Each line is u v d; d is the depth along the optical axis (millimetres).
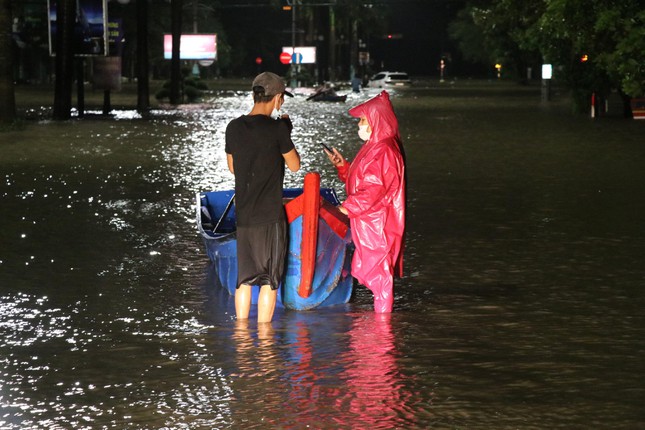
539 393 10391
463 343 12234
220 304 14273
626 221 20875
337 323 13219
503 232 19688
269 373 11094
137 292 14961
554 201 23703
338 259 13906
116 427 9516
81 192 25578
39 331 12844
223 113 64688
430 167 31125
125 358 11688
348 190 13945
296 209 13539
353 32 176625
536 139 42094
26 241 18875
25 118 57562
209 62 140000
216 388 10602
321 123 54625
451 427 9453
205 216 17000
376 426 9477
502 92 110312
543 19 42375
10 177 28594
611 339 12359
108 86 62344
